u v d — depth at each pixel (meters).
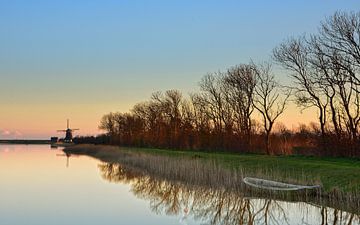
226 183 35.38
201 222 23.66
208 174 38.16
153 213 26.12
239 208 27.55
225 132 76.12
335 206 26.55
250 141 70.44
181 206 28.52
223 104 76.88
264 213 25.88
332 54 49.78
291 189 29.67
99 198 31.78
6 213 25.86
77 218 24.53
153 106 102.31
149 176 47.53
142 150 83.25
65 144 170.12
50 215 25.30
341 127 50.75
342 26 48.31
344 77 48.88
